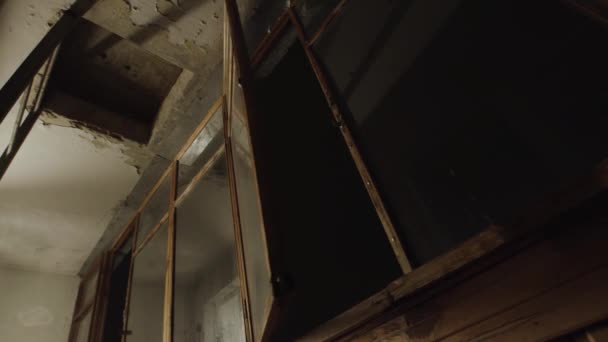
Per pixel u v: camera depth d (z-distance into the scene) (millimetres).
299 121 1652
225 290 2988
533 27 951
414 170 1094
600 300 526
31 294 3387
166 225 2781
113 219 3170
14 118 2203
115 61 2410
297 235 1387
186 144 2551
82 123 2379
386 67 1311
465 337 661
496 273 657
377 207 1128
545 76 890
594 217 566
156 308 3596
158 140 2559
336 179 1393
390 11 1378
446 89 1104
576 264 566
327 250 1295
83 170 2719
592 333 535
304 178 1497
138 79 2523
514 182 869
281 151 1631
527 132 884
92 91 2523
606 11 785
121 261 3496
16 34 1894
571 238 583
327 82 1511
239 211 1619
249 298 1270
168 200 2912
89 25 2197
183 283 3463
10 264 3375
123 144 2559
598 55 806
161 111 2566
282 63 1934
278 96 1834
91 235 3295
